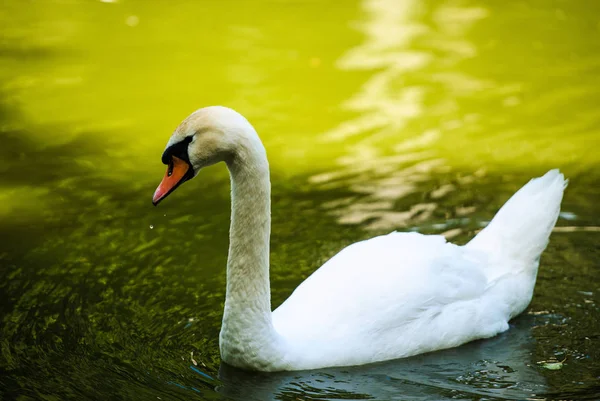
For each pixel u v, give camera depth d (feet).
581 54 55.88
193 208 37.52
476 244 30.22
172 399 24.49
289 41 59.21
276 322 26.66
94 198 38.63
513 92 50.21
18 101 50.75
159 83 53.01
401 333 26.81
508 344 27.91
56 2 68.80
